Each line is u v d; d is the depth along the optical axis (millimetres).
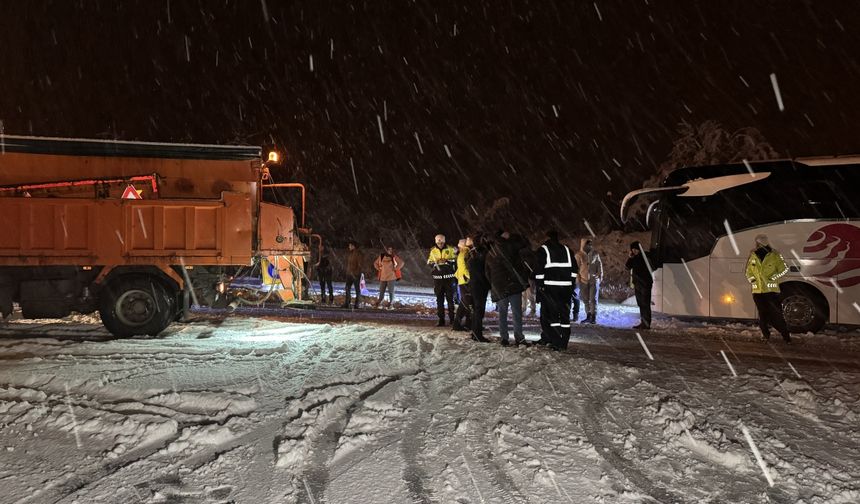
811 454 4855
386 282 17141
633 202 14852
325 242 42500
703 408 5828
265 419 5410
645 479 4340
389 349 8711
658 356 8930
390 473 4312
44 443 4824
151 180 10961
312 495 3982
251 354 8281
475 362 7684
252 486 4117
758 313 12273
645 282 12750
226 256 10273
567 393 6254
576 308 14172
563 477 4277
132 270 10188
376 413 5527
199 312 14602
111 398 5980
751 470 4539
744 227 13234
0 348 8750
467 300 11219
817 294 12375
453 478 4230
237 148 11516
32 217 9914
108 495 3957
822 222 12484
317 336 10133
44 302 10164
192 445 4816
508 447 4770
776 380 6855
